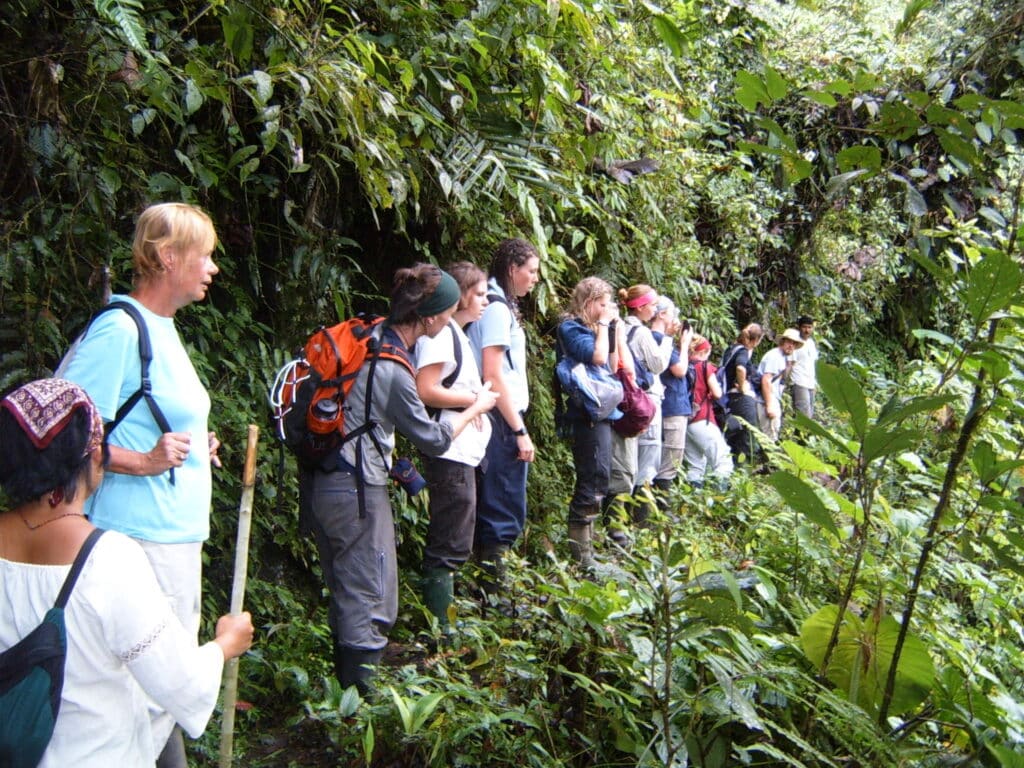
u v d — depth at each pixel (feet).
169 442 8.03
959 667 10.04
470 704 10.20
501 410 13.84
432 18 15.65
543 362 20.58
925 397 8.02
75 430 5.76
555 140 18.84
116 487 8.11
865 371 14.12
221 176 14.02
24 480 5.64
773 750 7.98
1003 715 8.58
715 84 32.73
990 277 7.84
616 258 23.38
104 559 5.72
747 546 13.33
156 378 8.21
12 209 11.41
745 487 16.46
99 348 7.94
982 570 12.25
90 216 11.64
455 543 12.89
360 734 9.80
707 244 32.40
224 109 12.35
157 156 13.29
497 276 14.73
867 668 8.98
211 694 6.09
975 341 8.06
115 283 12.23
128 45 11.64
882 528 11.42
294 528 13.91
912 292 39.70
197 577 8.79
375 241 17.95
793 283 35.63
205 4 13.46
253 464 7.89
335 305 15.33
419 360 12.01
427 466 12.79
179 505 8.41
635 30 22.49
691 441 23.26
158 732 7.84
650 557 10.25
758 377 27.91
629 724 9.62
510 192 16.07
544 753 9.29
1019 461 8.21
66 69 11.63
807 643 9.30
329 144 13.84
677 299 27.50
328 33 14.40
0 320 10.93
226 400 13.03
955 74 10.37
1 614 5.71
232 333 13.50
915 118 8.29
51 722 5.46
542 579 12.75
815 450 13.32
